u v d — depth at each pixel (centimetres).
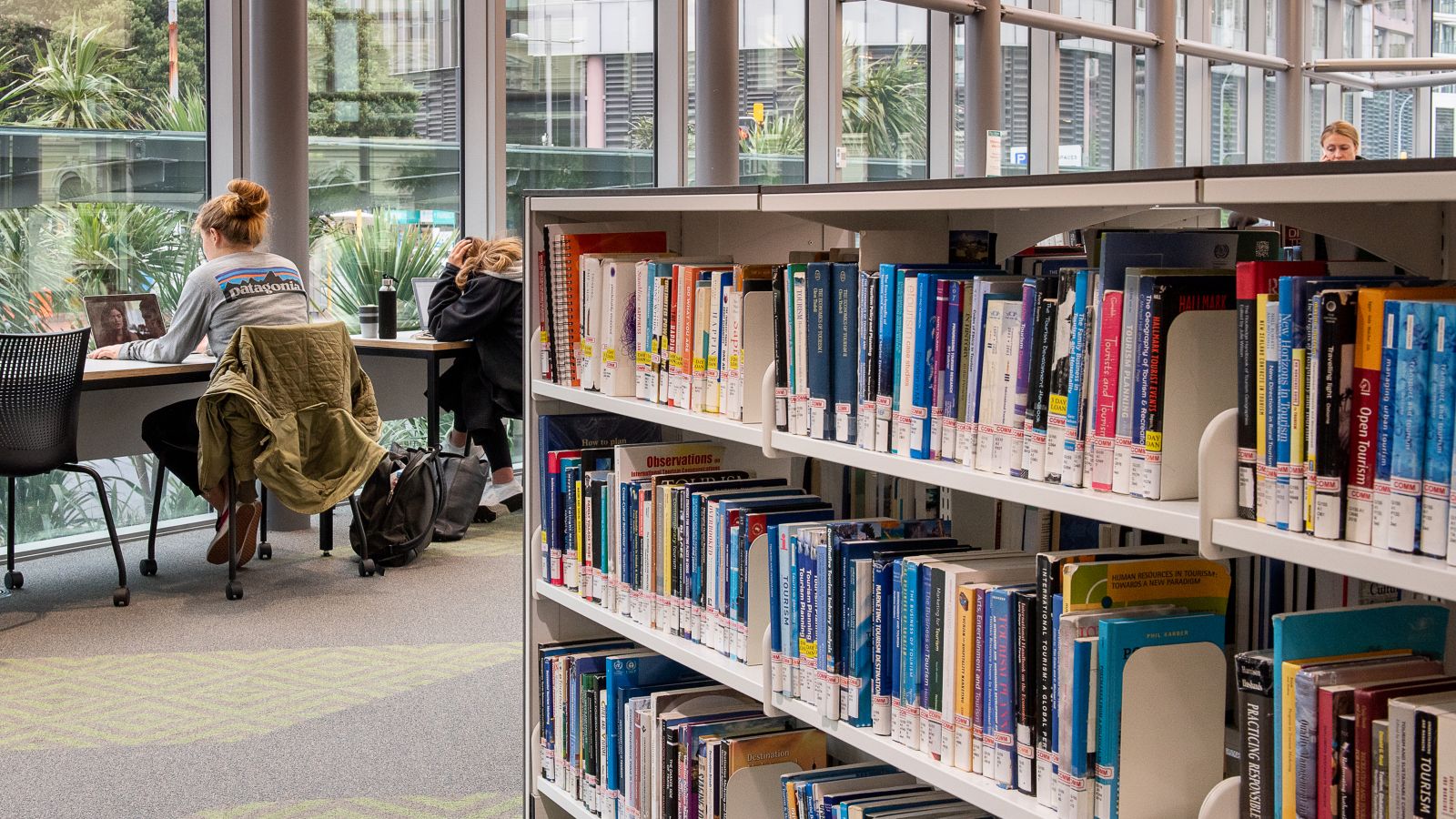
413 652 393
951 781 162
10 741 321
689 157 731
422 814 281
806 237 259
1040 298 151
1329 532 121
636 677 239
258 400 441
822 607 183
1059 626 146
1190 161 1041
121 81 542
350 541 494
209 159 574
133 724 332
